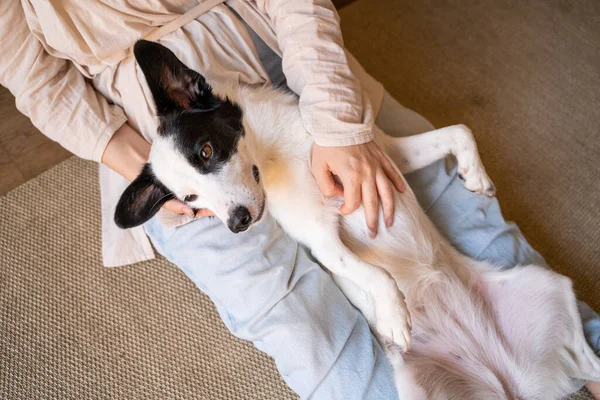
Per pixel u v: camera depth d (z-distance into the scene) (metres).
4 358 1.10
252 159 0.89
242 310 0.94
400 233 0.92
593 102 1.21
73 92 0.94
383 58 1.33
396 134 1.06
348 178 0.85
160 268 1.16
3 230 1.21
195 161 0.84
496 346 0.90
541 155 1.18
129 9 0.89
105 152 0.95
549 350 0.89
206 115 0.86
